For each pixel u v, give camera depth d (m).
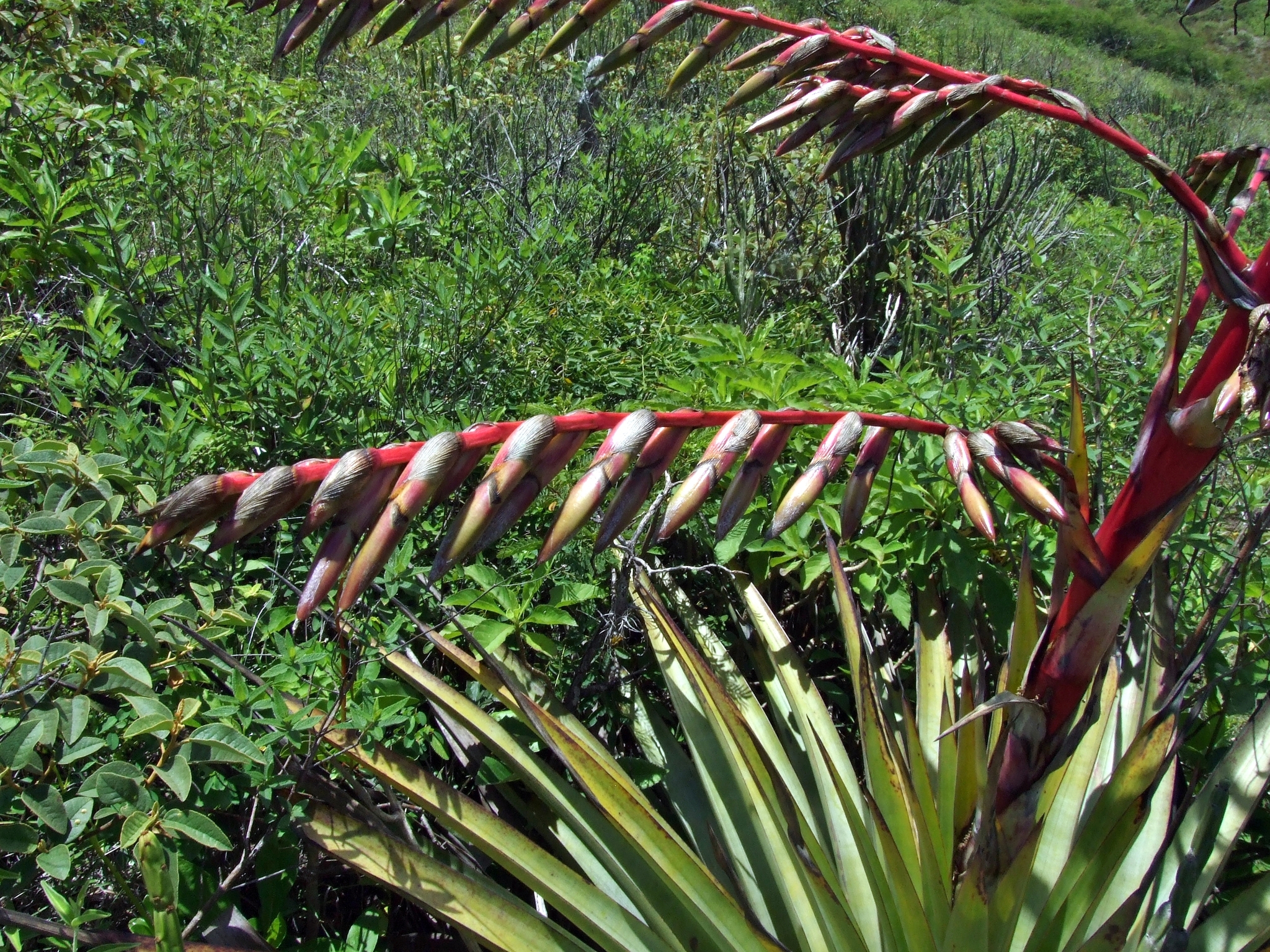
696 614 2.78
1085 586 1.58
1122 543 1.58
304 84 5.83
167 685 2.15
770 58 1.52
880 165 5.08
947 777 2.09
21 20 4.35
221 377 2.84
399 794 2.41
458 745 2.60
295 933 2.23
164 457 2.39
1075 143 7.85
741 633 2.91
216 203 3.78
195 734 1.80
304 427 2.81
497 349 3.39
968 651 2.75
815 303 4.95
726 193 5.39
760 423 1.28
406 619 2.43
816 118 1.47
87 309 2.78
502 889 2.15
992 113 1.47
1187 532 2.76
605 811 2.04
